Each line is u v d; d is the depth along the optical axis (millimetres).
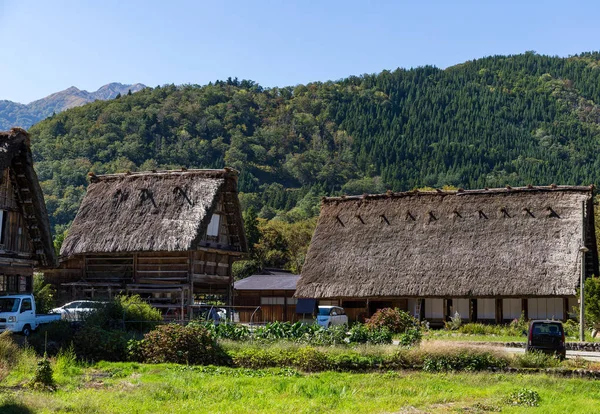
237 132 187625
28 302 33188
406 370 27016
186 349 28844
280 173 181625
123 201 48875
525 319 48969
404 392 22312
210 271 49469
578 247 48906
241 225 50906
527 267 48938
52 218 120188
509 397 20969
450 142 199500
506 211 52844
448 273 50500
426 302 51844
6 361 24578
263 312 60875
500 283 48688
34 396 19938
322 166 185250
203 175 48781
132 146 158500
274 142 194625
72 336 30719
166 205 47531
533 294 47500
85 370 26109
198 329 29703
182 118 184625
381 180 175875
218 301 59656
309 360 27547
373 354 28250
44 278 48719
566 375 25953
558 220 51094
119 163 147875
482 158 189500
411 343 31453
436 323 51312
